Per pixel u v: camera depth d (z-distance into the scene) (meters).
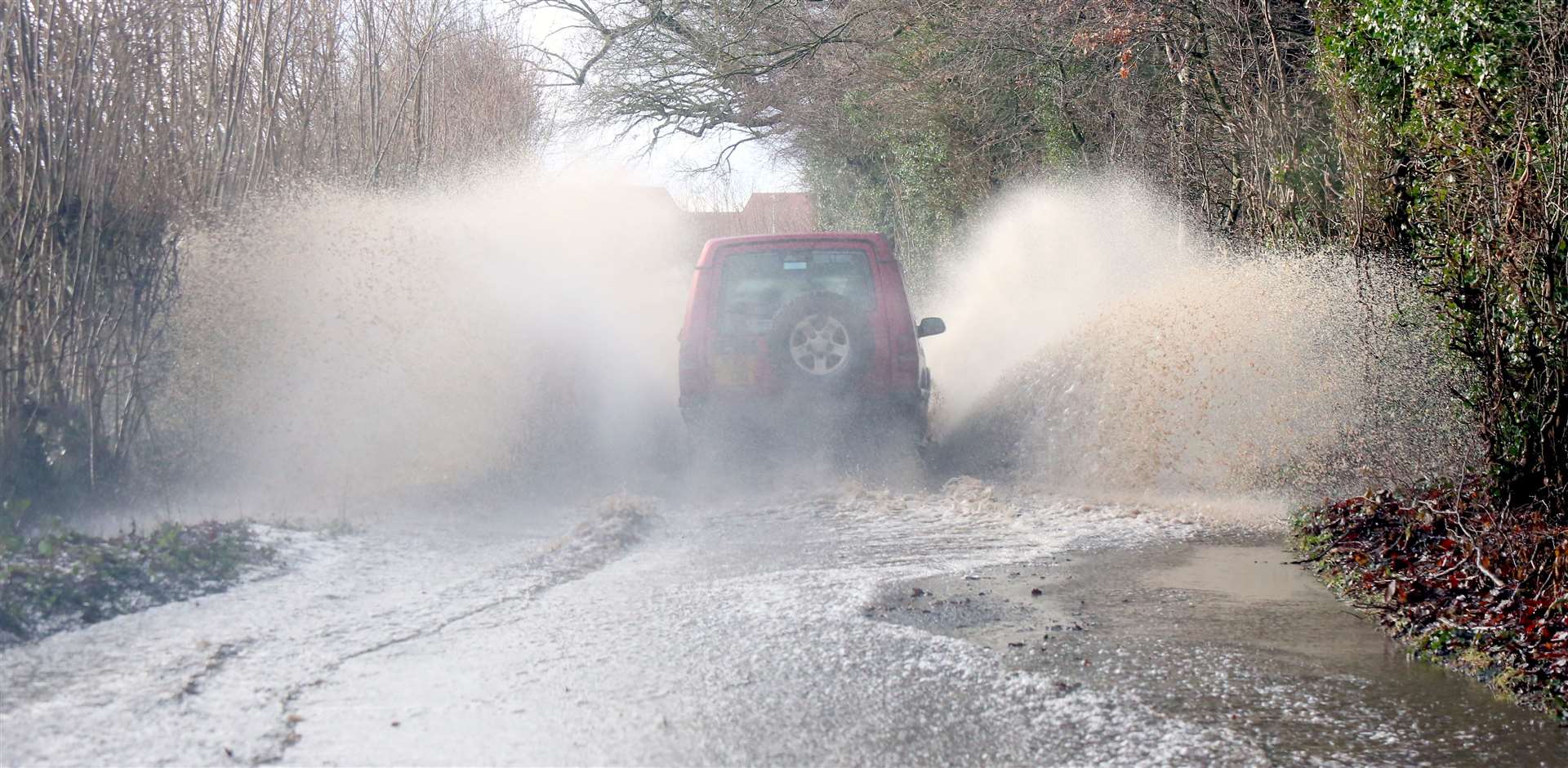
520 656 5.12
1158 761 4.02
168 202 8.73
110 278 8.30
